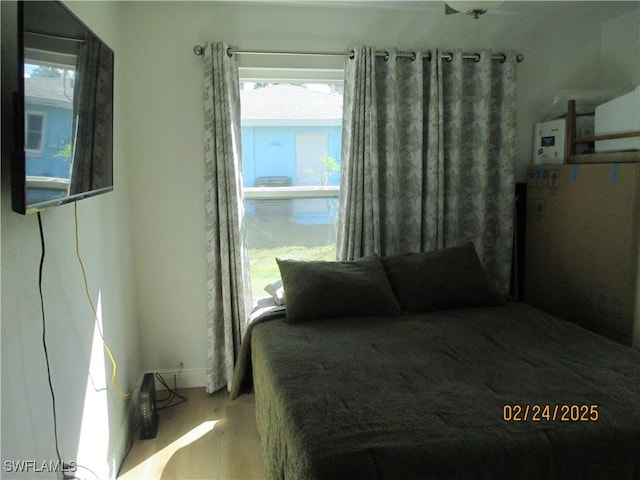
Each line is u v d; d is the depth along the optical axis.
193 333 2.83
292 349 2.03
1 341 1.09
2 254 1.11
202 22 2.60
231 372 2.70
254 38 2.66
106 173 1.75
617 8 2.78
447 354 1.95
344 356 1.94
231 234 2.62
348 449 1.27
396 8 2.75
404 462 1.24
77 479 1.50
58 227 1.49
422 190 2.88
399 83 2.79
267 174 2.91
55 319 1.44
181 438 2.33
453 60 2.78
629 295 2.33
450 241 2.93
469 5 1.83
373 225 2.79
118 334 2.25
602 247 2.46
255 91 2.82
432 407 1.50
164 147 2.65
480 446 1.29
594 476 1.32
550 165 2.81
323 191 2.97
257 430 2.39
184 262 2.76
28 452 1.21
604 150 2.58
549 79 3.01
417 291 2.56
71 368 1.56
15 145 1.03
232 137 2.57
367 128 2.72
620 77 2.92
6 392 1.10
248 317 2.72
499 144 2.93
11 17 1.17
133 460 2.16
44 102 1.14
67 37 1.28
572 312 2.68
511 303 2.69
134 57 2.57
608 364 1.82
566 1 2.66
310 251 3.03
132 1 2.53
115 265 2.25
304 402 1.55
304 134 2.91
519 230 3.09
